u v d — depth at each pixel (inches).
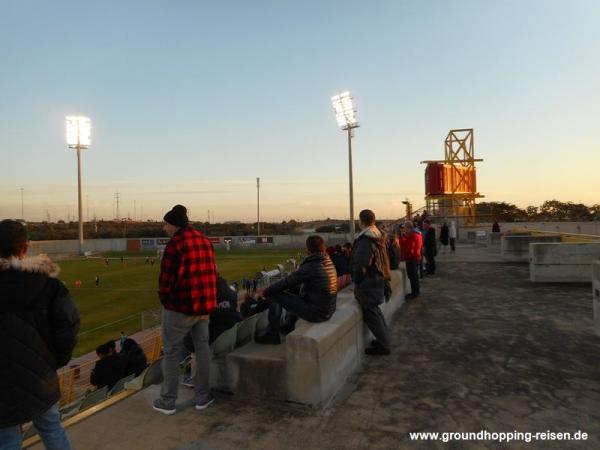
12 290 95.3
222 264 2046.0
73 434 135.9
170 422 144.3
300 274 176.2
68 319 102.0
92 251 3309.5
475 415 147.9
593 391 167.3
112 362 312.8
